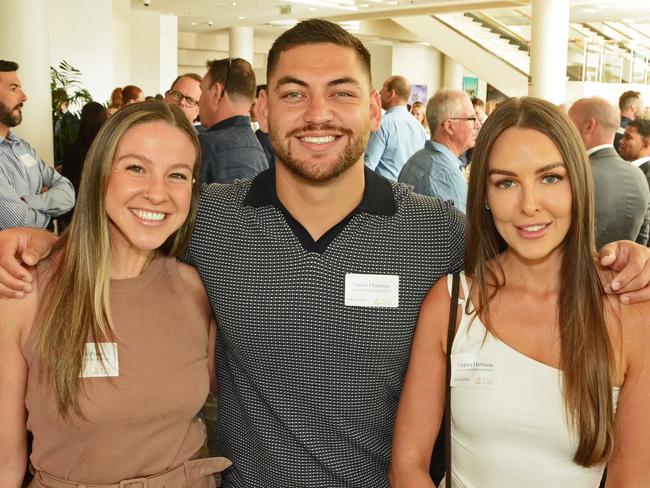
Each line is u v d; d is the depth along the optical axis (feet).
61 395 4.62
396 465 4.99
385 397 5.39
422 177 12.68
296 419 5.35
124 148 4.78
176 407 4.95
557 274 4.81
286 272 5.28
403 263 5.32
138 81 53.88
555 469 4.60
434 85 66.64
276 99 5.21
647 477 4.53
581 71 43.65
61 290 4.74
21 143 12.80
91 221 4.81
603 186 11.78
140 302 5.03
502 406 4.64
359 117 5.14
